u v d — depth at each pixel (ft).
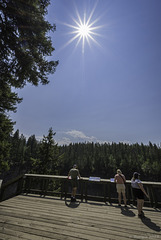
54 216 12.46
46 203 15.93
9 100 30.91
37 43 16.72
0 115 37.06
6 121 39.81
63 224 11.02
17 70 17.49
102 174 285.23
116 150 382.63
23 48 16.98
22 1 13.39
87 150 414.00
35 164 52.31
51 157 54.44
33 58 17.43
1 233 9.38
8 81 18.84
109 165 296.51
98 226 10.81
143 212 13.44
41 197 18.19
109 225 11.02
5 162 42.47
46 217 12.19
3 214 12.52
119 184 15.88
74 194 16.90
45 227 10.41
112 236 9.42
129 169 277.44
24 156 231.71
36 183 42.29
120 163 291.79
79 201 17.03
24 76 18.48
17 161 211.00
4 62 16.62
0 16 14.89
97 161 310.45
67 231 9.94
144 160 319.06
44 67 18.71
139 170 274.57
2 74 17.10
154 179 254.68
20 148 229.86
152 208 15.15
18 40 15.92
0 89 20.68
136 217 12.62
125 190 16.69
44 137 55.98
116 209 14.61
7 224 10.69
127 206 15.48
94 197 17.35
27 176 20.30
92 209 14.47
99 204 16.11
